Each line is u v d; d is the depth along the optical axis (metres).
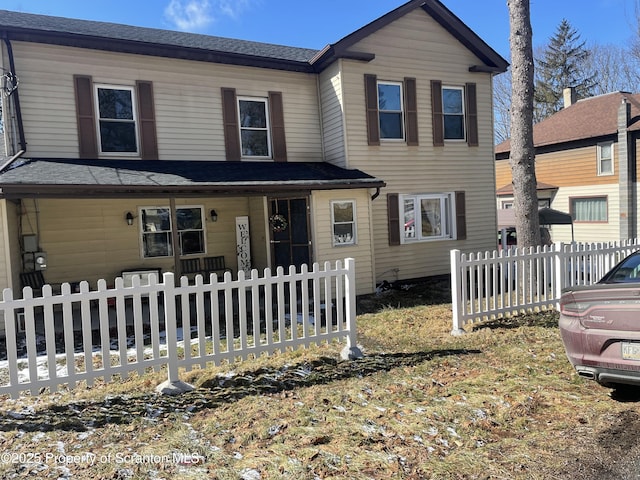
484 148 13.08
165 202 11.23
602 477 2.83
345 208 10.71
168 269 11.27
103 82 9.98
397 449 3.21
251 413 3.84
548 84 39.97
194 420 3.75
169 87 10.62
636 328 3.67
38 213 9.75
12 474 2.90
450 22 12.16
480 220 13.05
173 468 2.97
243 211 12.24
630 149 18.31
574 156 20.78
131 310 9.62
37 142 9.41
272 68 11.64
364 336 6.48
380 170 11.70
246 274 12.10
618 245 8.10
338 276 5.45
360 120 11.45
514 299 7.97
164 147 10.59
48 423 3.69
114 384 4.61
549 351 5.41
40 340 7.14
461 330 6.43
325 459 3.07
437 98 12.36
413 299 9.79
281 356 5.39
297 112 12.03
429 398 4.11
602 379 3.89
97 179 8.19
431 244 12.41
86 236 10.35
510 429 3.50
